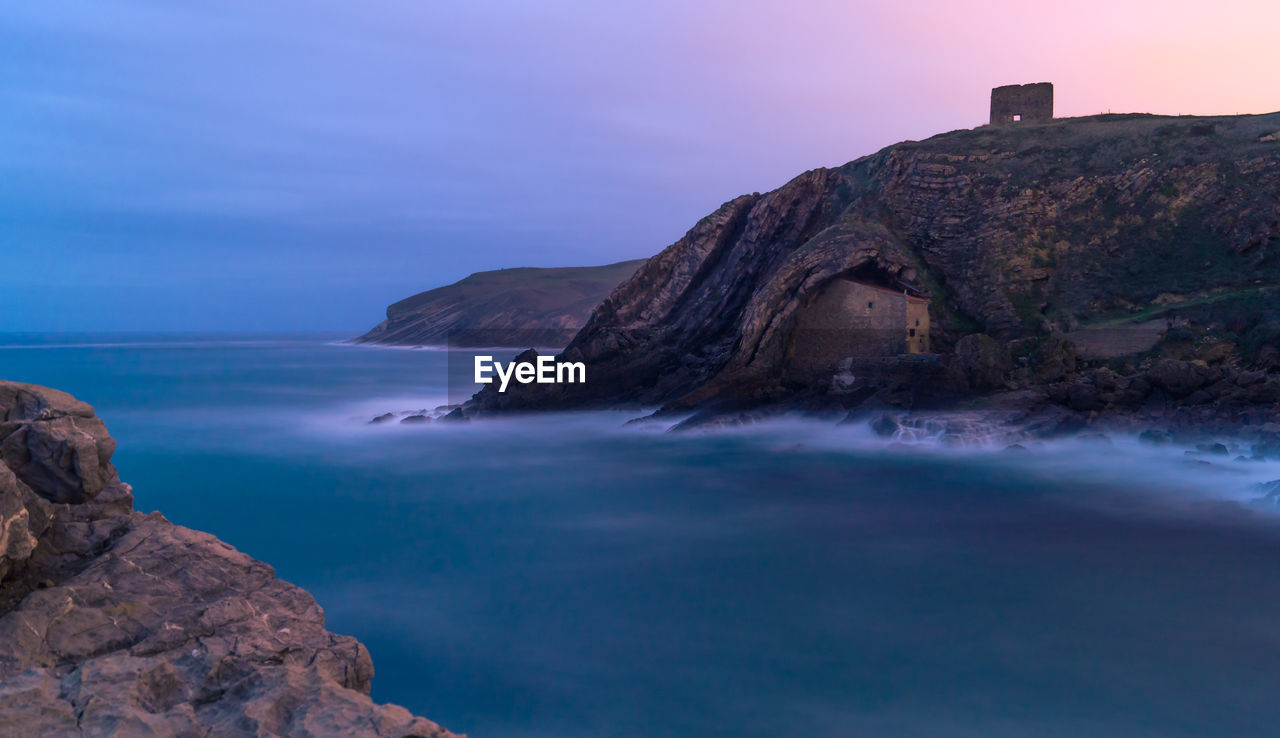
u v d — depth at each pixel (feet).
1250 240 169.99
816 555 94.07
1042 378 157.38
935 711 56.39
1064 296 179.22
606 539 103.19
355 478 143.84
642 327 222.07
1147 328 155.43
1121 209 188.65
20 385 35.81
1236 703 56.49
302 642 29.58
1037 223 193.16
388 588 84.99
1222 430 126.00
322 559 96.37
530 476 143.33
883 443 149.38
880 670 62.85
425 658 66.59
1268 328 142.20
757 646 67.97
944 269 198.59
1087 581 82.33
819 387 177.78
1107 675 61.46
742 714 56.29
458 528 109.81
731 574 87.92
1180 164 187.62
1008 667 62.90
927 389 159.94
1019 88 240.12
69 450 34.04
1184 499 110.11
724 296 219.82
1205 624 70.59
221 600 30.73
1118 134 205.36
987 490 120.26
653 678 62.18
